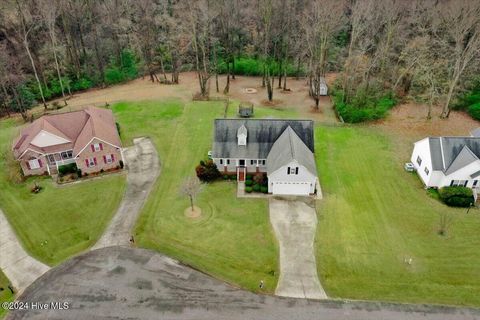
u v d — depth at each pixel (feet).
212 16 228.02
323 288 102.53
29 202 135.74
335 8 194.49
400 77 204.13
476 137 139.85
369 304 98.02
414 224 124.36
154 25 258.57
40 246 116.88
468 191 132.26
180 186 142.51
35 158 147.13
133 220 126.62
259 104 217.56
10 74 203.82
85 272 107.55
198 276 106.22
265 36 229.86
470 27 185.68
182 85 244.42
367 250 114.21
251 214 128.77
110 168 152.76
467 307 97.04
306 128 148.87
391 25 217.36
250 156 145.38
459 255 112.37
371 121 193.06
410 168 151.33
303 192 137.90
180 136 176.76
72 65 245.24
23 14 218.38
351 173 151.02
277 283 103.96
